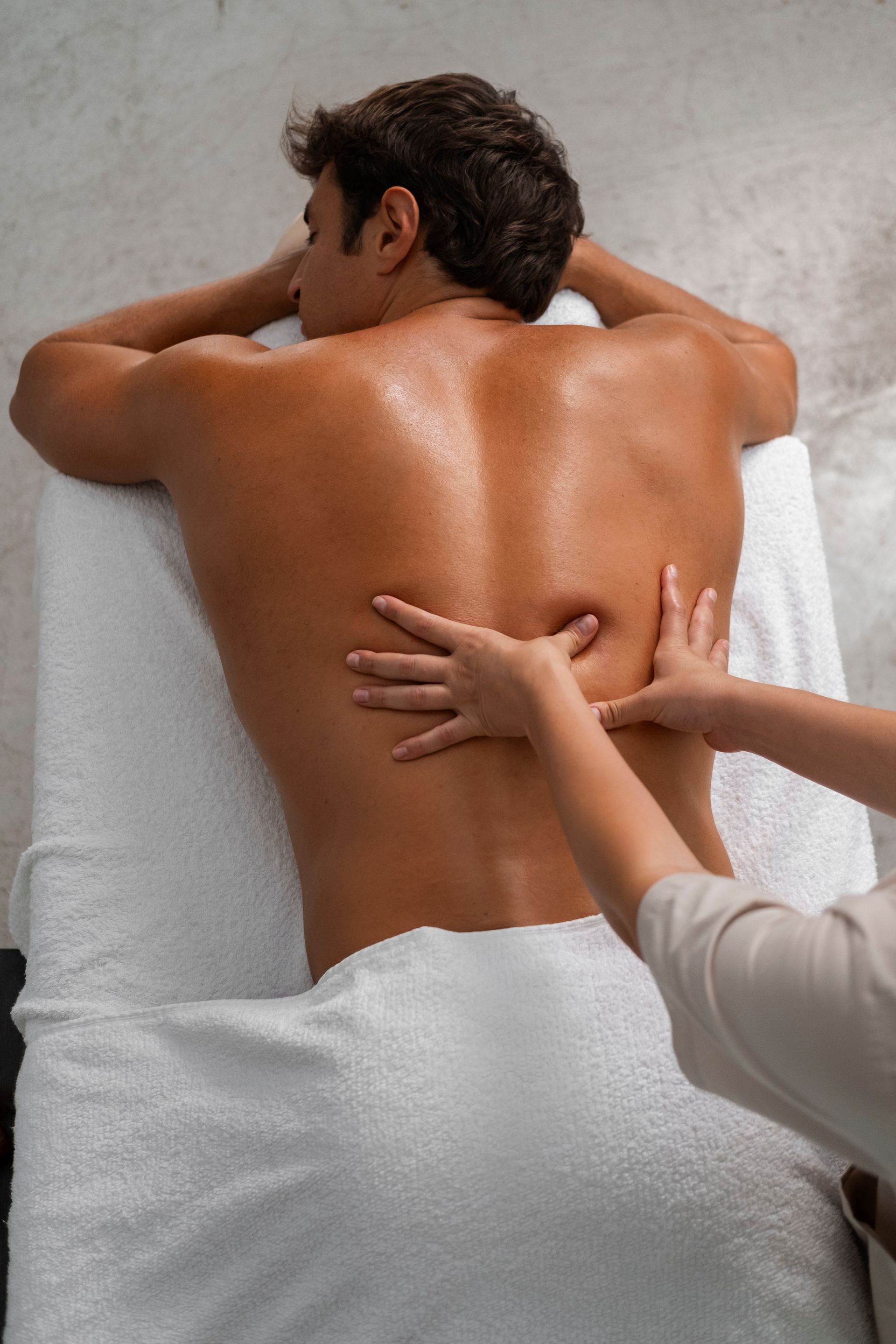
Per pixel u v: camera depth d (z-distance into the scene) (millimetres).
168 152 1801
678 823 854
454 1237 731
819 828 1018
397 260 989
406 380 893
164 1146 817
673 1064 748
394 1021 768
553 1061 746
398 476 859
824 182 1793
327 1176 753
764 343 1241
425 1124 739
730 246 1758
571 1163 726
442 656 823
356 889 839
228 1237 792
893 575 1637
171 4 1862
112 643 1050
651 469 899
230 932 966
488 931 793
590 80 1833
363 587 854
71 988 920
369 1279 753
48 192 1782
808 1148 782
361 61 1839
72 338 1159
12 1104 1094
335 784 859
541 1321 744
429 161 955
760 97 1832
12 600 1622
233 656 923
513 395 892
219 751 1022
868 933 475
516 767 817
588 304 1248
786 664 1104
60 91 1831
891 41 1859
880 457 1682
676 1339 742
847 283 1748
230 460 909
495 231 964
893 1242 733
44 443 1108
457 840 814
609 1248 730
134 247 1759
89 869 964
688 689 817
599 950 782
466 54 1840
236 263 1754
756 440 1167
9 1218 851
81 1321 796
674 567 892
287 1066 801
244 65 1841
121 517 1099
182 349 984
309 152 1051
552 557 849
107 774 1002
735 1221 729
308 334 1084
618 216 1763
